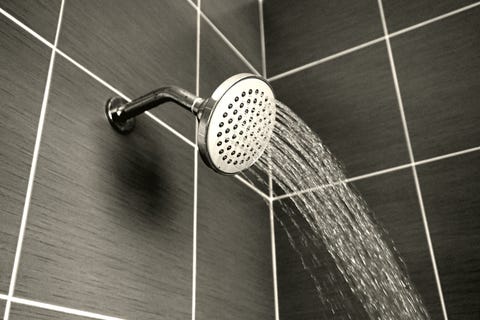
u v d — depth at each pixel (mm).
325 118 1230
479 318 915
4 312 563
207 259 920
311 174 1121
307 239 1109
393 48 1220
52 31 733
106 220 727
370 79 1216
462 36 1143
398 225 1048
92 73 784
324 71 1290
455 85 1105
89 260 681
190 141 972
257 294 1041
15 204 607
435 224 1015
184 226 885
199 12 1157
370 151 1143
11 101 640
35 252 614
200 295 875
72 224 672
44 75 699
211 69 1132
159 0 1018
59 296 626
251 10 1422
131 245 758
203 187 970
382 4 1284
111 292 700
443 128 1083
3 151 612
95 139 751
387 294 996
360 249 1047
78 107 739
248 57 1320
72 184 690
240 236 1041
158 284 788
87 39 795
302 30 1375
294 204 1154
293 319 1069
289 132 1143
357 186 1124
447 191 1028
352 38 1289
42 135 669
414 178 1071
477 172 1014
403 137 1119
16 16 682
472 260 956
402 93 1161
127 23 900
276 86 1341
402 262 1014
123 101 820
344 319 1016
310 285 1075
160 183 858
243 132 691
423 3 1228
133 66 883
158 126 895
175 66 1005
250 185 1134
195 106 691
